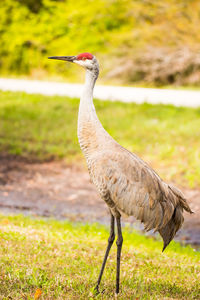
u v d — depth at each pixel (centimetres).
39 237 862
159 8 3588
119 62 3250
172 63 3191
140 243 952
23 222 994
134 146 1720
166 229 630
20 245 795
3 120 2075
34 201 1288
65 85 3011
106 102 2350
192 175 1468
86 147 634
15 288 612
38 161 1641
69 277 666
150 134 1870
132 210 602
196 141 1786
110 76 3203
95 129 631
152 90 2912
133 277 686
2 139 1823
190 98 2638
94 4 3578
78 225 1062
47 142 1822
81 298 599
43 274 662
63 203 1289
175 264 788
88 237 927
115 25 3516
